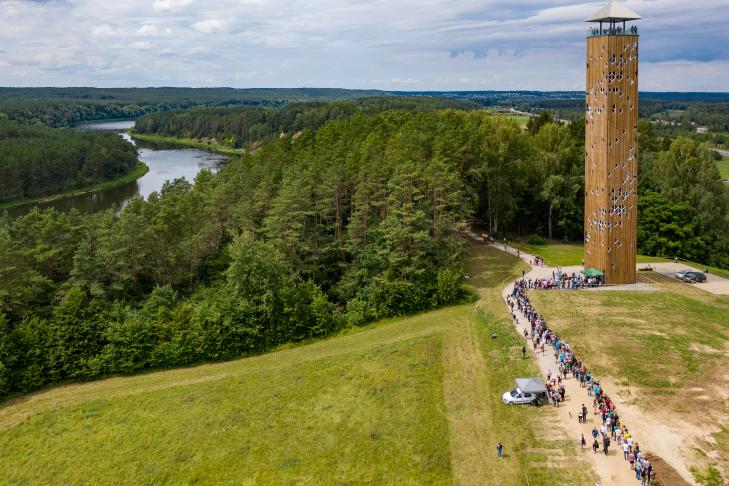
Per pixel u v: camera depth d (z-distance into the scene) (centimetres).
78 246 7762
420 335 6962
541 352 6103
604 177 7900
